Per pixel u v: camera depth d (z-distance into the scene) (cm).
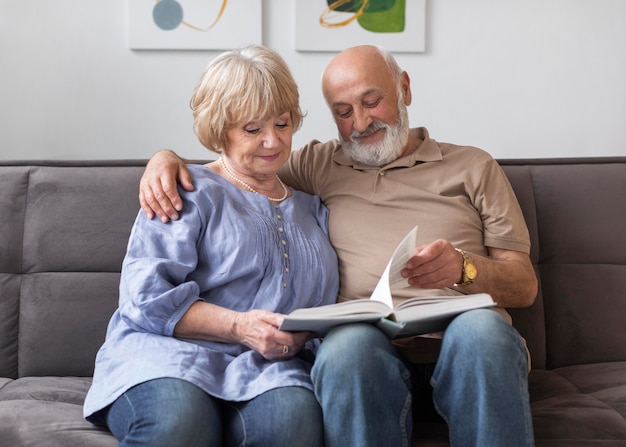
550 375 194
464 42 268
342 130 189
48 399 174
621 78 272
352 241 183
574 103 272
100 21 259
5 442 150
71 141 262
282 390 143
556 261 207
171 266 158
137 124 263
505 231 183
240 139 170
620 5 269
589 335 202
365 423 136
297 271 168
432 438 154
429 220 183
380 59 188
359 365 137
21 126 261
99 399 149
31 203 201
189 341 158
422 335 168
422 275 160
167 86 263
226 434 144
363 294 178
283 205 178
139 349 153
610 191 208
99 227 200
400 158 193
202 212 166
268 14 263
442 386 142
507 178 206
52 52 259
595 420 157
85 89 261
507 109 271
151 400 138
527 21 269
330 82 187
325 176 195
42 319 196
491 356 135
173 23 259
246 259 164
